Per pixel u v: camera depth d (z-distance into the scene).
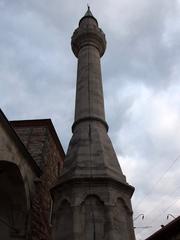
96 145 11.95
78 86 15.10
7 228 12.50
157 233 13.91
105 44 17.80
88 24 17.62
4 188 12.69
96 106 13.88
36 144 16.16
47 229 14.41
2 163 11.63
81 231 9.55
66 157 12.16
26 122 17.45
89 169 10.98
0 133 10.95
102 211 10.01
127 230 10.04
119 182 10.84
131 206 10.80
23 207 12.63
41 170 14.51
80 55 16.55
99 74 15.65
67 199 10.42
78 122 13.32
